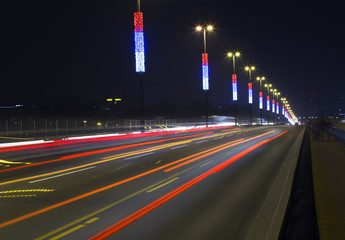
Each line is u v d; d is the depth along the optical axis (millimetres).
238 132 56469
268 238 5156
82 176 13617
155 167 16078
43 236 6289
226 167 15891
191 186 11273
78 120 43625
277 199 8031
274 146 27438
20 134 35031
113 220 7332
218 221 7227
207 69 60938
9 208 8469
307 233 6324
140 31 39094
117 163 17719
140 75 41781
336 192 9984
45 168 16078
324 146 26625
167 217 7547
